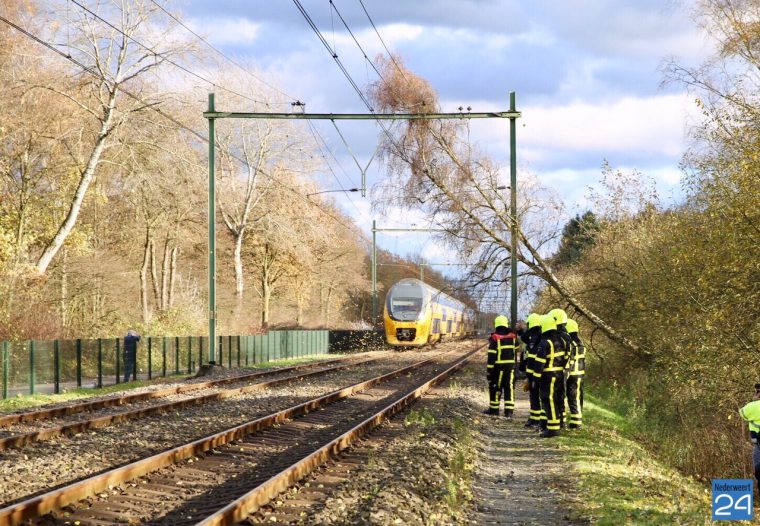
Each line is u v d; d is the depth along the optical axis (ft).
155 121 189.16
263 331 257.34
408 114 136.98
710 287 91.81
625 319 136.46
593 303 146.10
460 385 135.33
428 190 144.97
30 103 167.94
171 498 47.88
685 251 99.40
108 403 101.19
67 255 190.49
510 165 136.36
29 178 171.53
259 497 44.98
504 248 141.69
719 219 94.99
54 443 68.18
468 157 143.74
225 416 89.76
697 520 47.65
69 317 181.27
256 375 157.38
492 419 92.99
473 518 46.34
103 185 205.36
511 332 95.61
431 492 50.16
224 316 247.91
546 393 77.10
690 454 91.35
